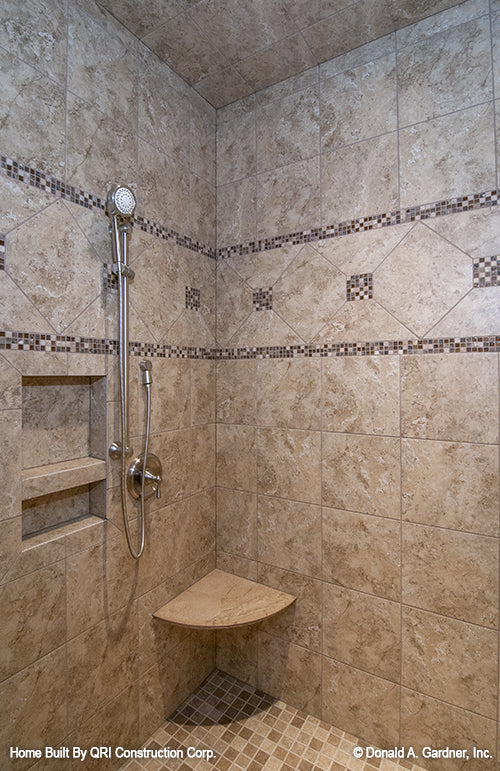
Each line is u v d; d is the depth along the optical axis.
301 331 1.52
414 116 1.30
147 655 1.40
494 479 1.19
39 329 1.06
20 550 1.01
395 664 1.34
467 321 1.23
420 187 1.29
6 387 0.99
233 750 1.36
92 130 1.20
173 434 1.52
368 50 1.38
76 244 1.15
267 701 1.58
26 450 1.11
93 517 1.25
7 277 0.99
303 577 1.52
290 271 1.55
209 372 1.71
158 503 1.45
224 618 1.39
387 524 1.36
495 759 1.20
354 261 1.41
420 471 1.30
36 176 1.05
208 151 1.70
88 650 1.19
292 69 1.50
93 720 1.21
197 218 1.63
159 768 1.29
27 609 1.03
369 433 1.39
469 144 1.22
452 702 1.25
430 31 1.27
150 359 1.41
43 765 1.07
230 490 1.71
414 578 1.31
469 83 1.21
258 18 1.27
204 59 1.45
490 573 1.20
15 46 1.00
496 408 1.19
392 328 1.34
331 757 1.34
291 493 1.55
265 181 1.61
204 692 1.62
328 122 1.46
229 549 1.72
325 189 1.47
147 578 1.40
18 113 1.01
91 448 1.28
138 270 1.36
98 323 1.22
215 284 1.74
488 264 1.20
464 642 1.24
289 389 1.55
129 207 1.19
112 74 1.26
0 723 0.97
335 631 1.46
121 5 1.22
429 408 1.29
